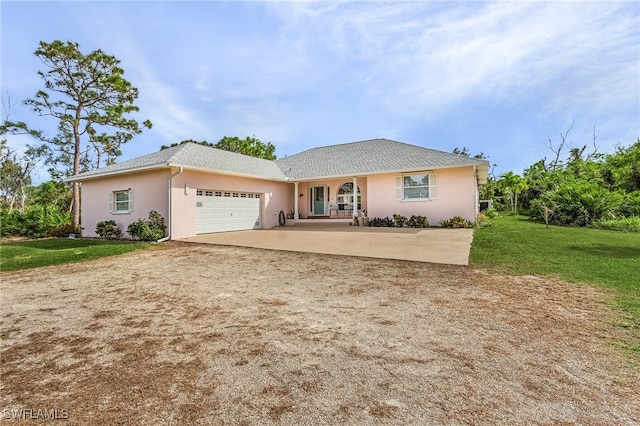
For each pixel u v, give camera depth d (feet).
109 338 11.68
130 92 73.20
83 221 50.93
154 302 15.78
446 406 7.34
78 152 70.13
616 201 51.26
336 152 69.00
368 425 6.72
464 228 44.45
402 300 15.11
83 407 7.67
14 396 8.21
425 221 48.14
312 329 11.98
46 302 16.30
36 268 25.21
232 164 50.78
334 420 6.92
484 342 10.64
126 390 8.34
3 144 74.79
